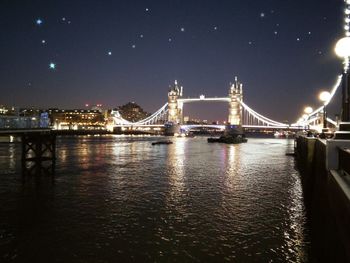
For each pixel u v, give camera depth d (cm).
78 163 4362
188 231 1486
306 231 1482
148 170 3656
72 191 2388
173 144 11056
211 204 1994
